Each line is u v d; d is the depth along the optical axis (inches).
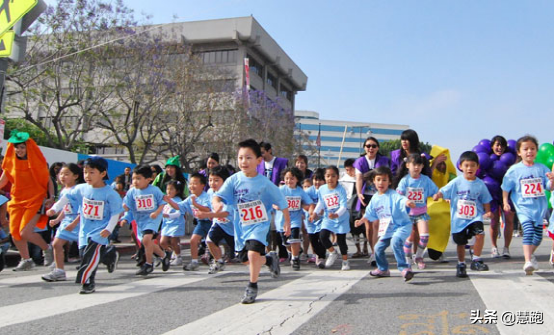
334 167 280.5
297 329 134.8
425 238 257.4
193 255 279.4
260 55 1849.2
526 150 230.8
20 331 134.1
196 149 1181.1
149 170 263.3
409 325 138.3
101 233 206.7
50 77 926.4
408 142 295.0
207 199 286.2
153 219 261.4
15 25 374.9
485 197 237.5
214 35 1654.8
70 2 879.7
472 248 279.9
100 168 216.7
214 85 1135.0
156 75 990.4
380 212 234.7
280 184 329.7
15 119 1011.3
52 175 362.3
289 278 238.5
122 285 218.8
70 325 141.1
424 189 259.6
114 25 935.0
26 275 260.8
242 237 190.2
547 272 237.0
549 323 138.2
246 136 1186.6
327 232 280.2
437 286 202.2
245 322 143.1
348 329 134.6
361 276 241.0
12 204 275.7
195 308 164.9
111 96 1039.0
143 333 131.8
